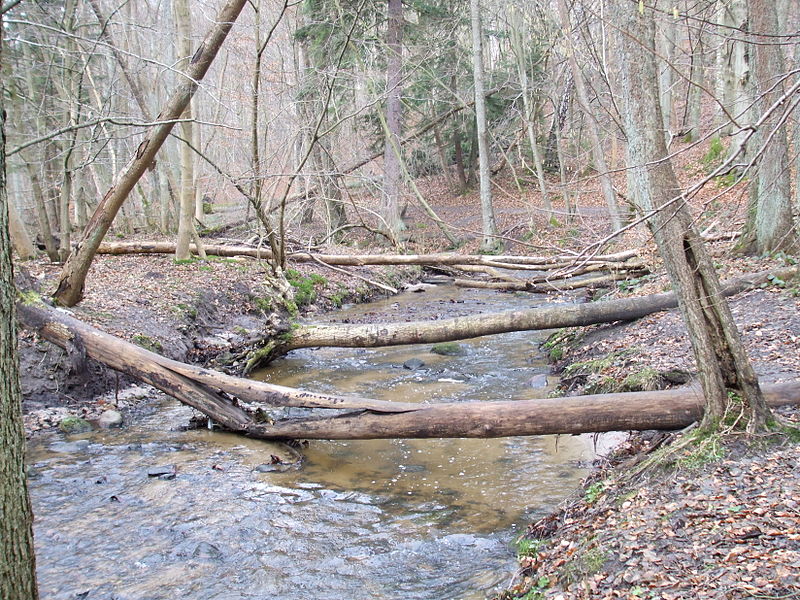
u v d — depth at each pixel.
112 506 6.52
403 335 11.34
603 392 8.53
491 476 7.20
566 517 5.60
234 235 25.97
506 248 25.48
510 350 13.01
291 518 6.30
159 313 12.53
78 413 9.27
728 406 5.60
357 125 25.75
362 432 7.57
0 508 2.90
